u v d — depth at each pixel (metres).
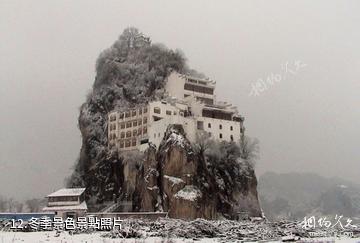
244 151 100.12
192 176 85.62
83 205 88.00
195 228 53.34
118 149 98.88
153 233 52.62
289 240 45.00
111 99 107.00
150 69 111.06
